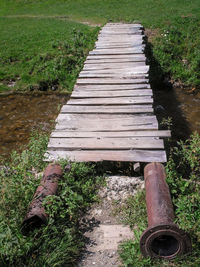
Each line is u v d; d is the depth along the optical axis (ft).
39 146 22.56
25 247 14.05
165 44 51.47
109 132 22.40
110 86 30.50
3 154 29.73
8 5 92.99
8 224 14.99
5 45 56.44
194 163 20.35
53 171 18.33
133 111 24.97
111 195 18.99
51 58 49.98
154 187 16.21
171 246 14.65
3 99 42.42
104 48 43.04
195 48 49.83
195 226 15.14
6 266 13.82
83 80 32.17
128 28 54.60
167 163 19.12
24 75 46.88
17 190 17.33
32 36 60.13
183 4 76.43
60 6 87.51
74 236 15.99
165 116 36.06
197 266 13.94
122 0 86.74
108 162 20.20
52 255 14.42
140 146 20.57
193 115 36.04
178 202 16.39
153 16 67.21
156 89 44.14
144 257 14.30
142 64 35.78
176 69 46.34
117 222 17.33
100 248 15.81
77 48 51.08
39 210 15.57
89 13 77.15
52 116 37.37
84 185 18.85
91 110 25.59
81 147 20.86
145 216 17.21
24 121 36.27
